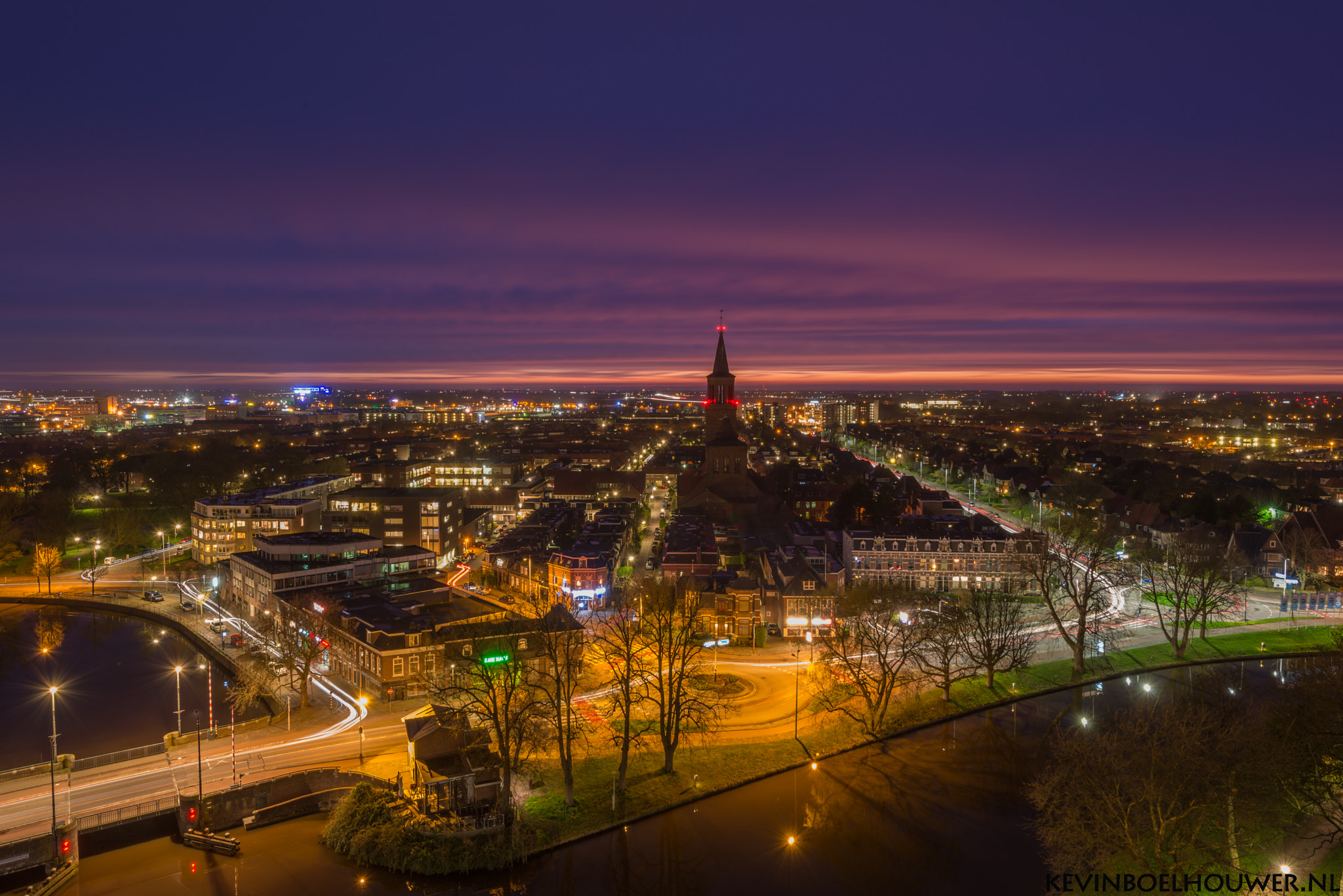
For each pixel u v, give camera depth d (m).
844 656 131.75
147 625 189.25
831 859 92.44
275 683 141.50
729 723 125.38
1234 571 182.62
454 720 108.38
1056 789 92.19
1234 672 144.50
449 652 126.56
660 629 120.25
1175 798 81.88
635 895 86.62
